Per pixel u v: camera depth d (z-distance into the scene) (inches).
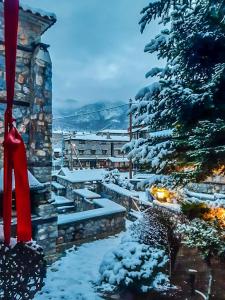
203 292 225.8
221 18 192.4
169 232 263.6
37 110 308.2
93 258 330.3
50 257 316.2
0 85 284.5
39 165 309.9
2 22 284.8
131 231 307.7
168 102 220.7
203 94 199.6
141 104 241.8
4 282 61.6
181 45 219.3
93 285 255.4
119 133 2576.3
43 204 314.3
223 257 237.9
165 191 496.7
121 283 225.9
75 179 821.2
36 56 306.7
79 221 380.8
